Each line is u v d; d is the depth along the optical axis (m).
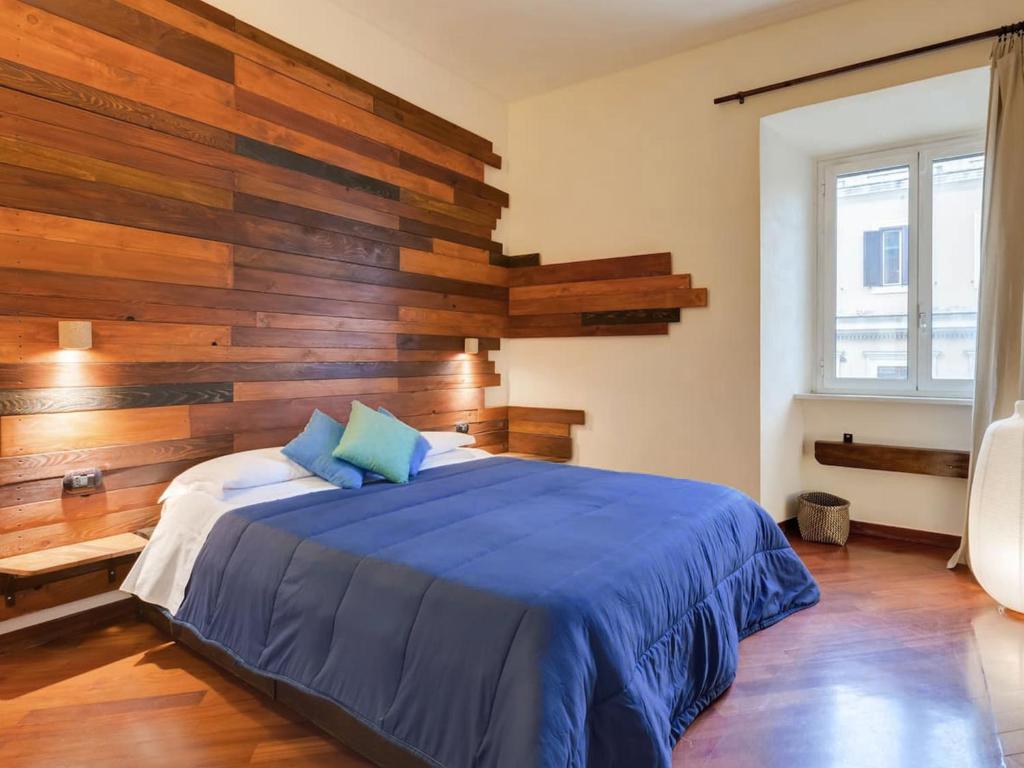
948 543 3.67
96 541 2.51
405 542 1.94
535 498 2.51
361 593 1.74
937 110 3.52
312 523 2.16
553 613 1.46
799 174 4.10
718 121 3.81
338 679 1.69
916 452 3.68
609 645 1.52
